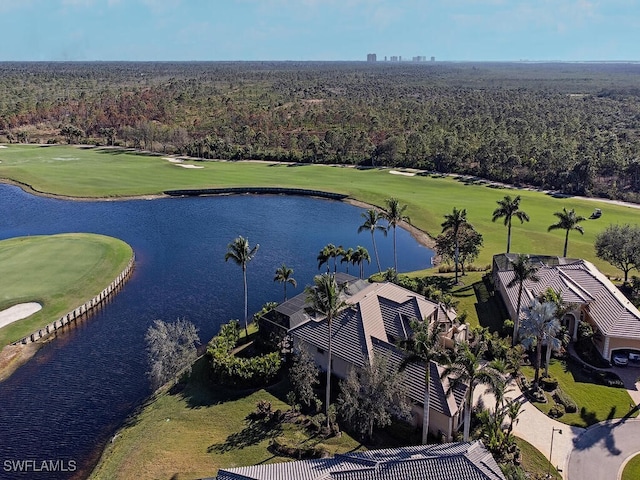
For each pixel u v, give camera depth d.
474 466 32.06
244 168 156.75
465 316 58.38
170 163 161.00
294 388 47.69
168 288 74.25
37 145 183.38
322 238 98.44
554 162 133.12
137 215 111.69
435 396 40.97
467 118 195.75
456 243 72.62
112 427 44.97
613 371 49.97
